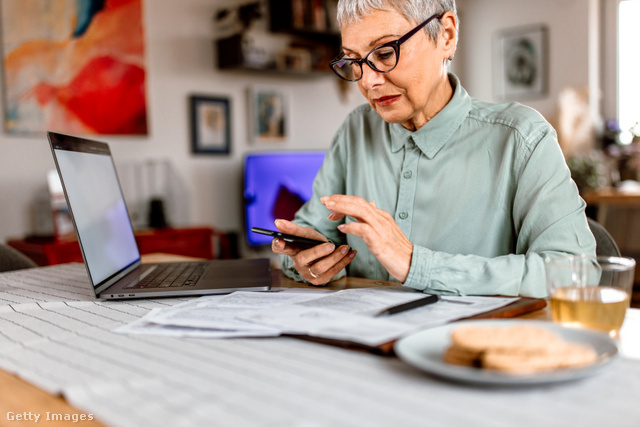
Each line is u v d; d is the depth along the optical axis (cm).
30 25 302
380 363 58
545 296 90
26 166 305
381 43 100
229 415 46
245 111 393
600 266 66
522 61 483
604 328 65
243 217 392
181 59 363
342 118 445
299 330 66
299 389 51
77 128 320
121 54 334
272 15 393
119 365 60
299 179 393
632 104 455
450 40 111
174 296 96
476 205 114
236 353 63
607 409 46
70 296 102
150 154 351
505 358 49
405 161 122
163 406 48
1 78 297
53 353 66
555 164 105
